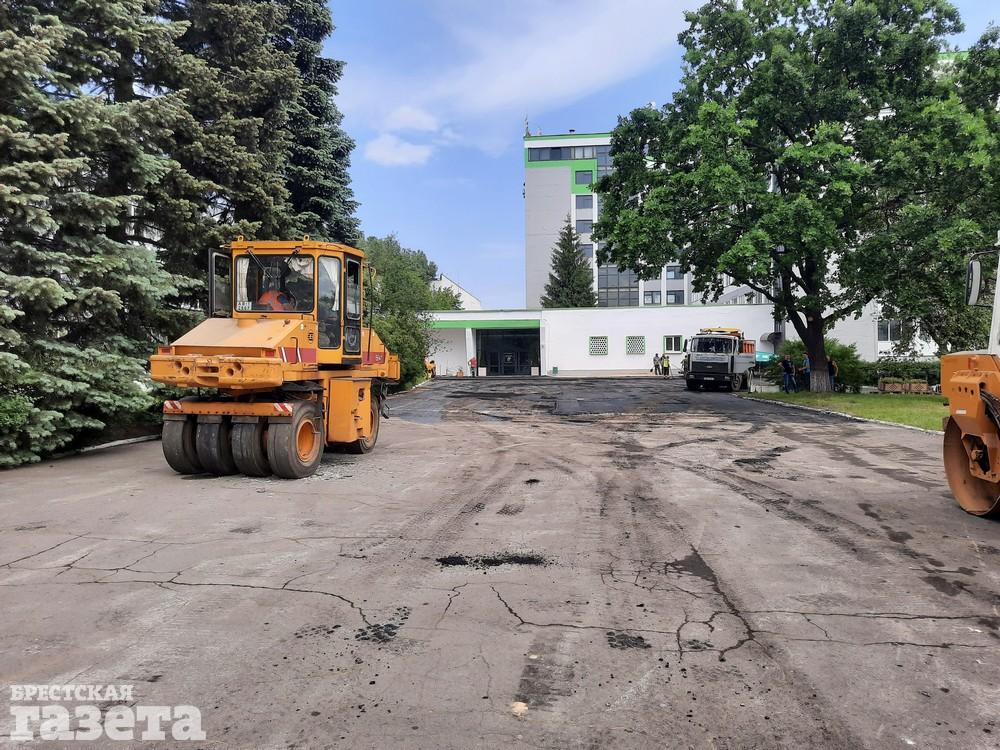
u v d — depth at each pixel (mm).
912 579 4930
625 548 5699
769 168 22219
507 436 14039
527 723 2961
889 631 3975
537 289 75375
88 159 10523
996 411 6109
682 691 3250
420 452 11633
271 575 4941
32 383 9516
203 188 13273
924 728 2932
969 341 24750
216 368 8383
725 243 20250
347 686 3289
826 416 18172
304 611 4246
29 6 10055
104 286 10734
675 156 20562
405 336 29625
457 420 17578
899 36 20250
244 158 13812
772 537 6070
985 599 4520
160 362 8438
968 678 3391
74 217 10258
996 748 2777
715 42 22828
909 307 20094
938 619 4168
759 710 3074
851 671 3461
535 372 51438
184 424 8859
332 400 10164
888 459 10844
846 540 5988
